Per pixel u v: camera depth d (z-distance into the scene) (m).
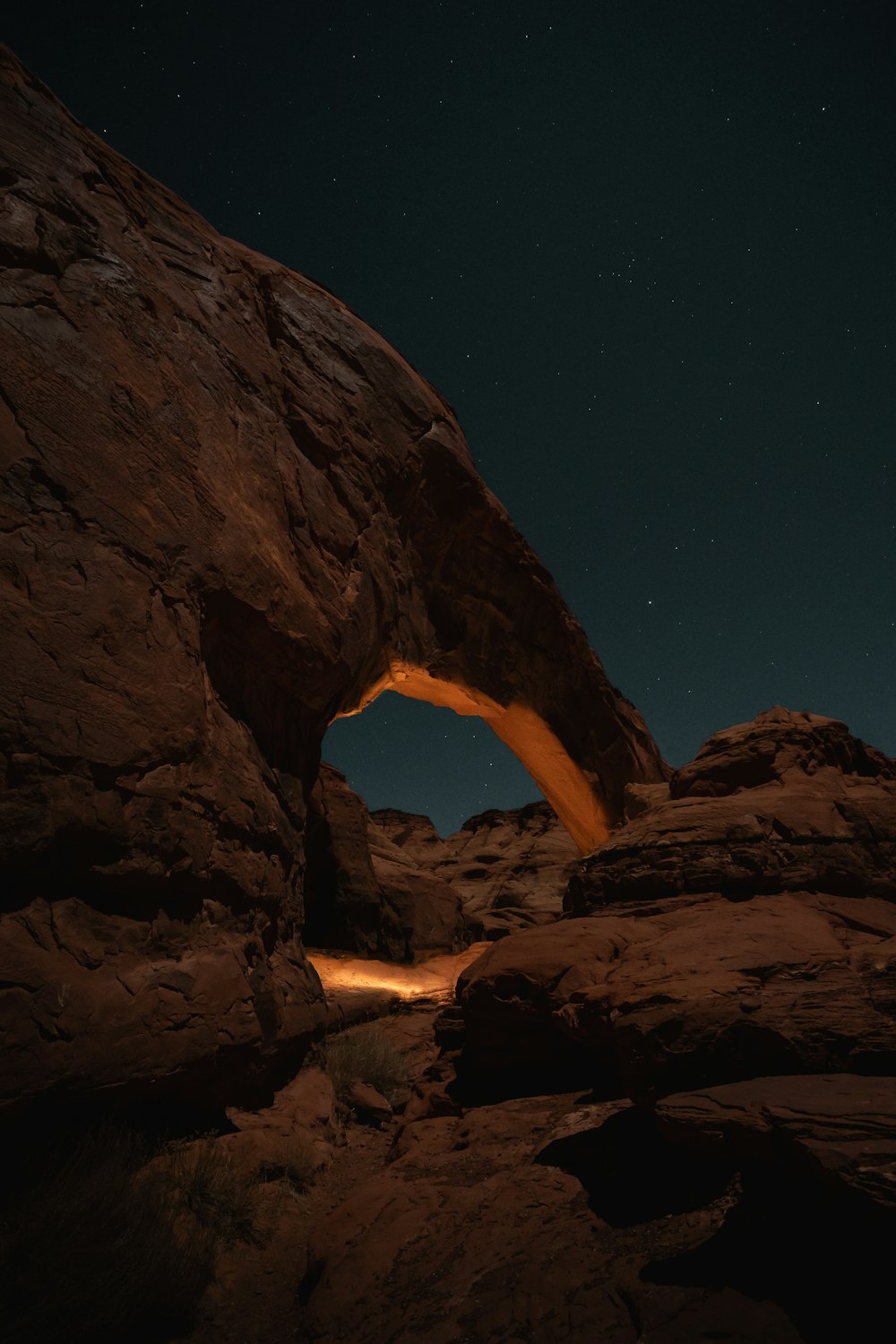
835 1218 2.63
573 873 7.55
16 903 4.01
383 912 18.38
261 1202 4.62
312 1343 3.12
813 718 8.70
